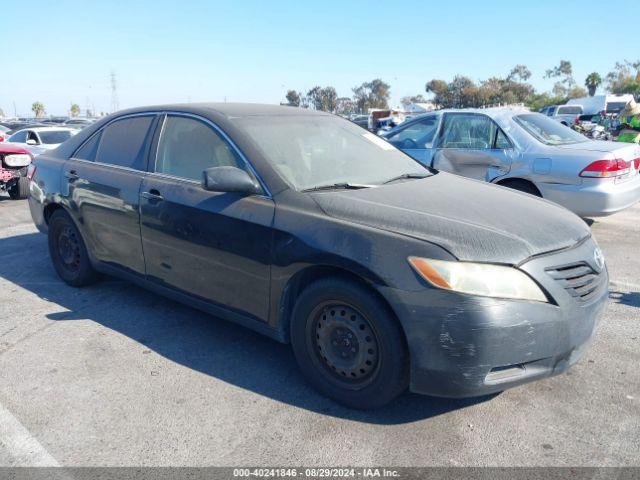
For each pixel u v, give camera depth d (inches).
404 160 163.0
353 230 112.6
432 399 121.4
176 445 105.5
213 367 135.8
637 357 139.3
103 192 165.2
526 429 110.0
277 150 137.5
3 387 126.6
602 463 99.7
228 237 130.6
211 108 151.4
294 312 121.7
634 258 226.8
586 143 258.1
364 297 108.7
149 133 161.5
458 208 120.6
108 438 107.9
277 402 120.2
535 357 104.3
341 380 117.5
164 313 169.2
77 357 140.8
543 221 120.3
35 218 200.2
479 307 100.2
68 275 191.2
